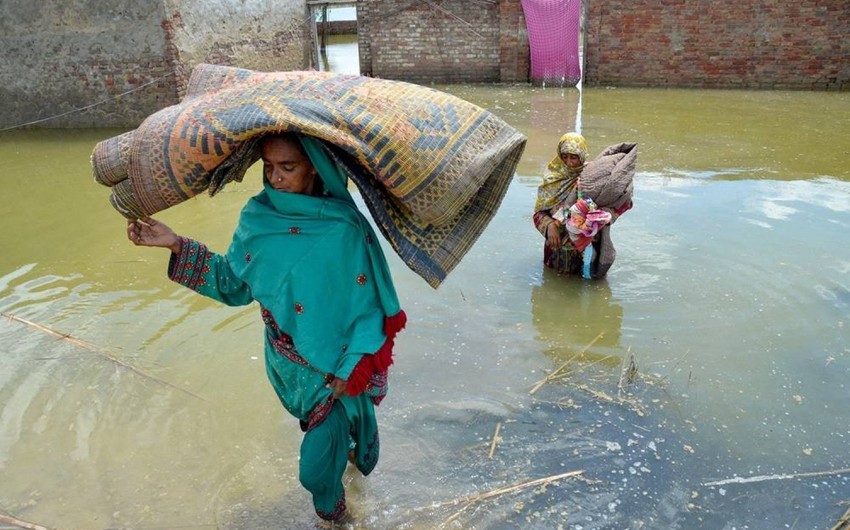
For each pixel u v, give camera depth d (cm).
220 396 379
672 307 466
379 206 243
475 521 293
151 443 342
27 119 1123
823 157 823
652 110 1142
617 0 1322
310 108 222
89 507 302
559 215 501
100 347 427
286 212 248
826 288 483
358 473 321
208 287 272
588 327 445
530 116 1112
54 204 725
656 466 324
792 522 291
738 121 1044
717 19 1299
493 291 495
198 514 298
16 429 353
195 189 236
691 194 685
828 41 1272
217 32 1189
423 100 236
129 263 558
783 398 371
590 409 366
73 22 1059
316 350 248
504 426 353
